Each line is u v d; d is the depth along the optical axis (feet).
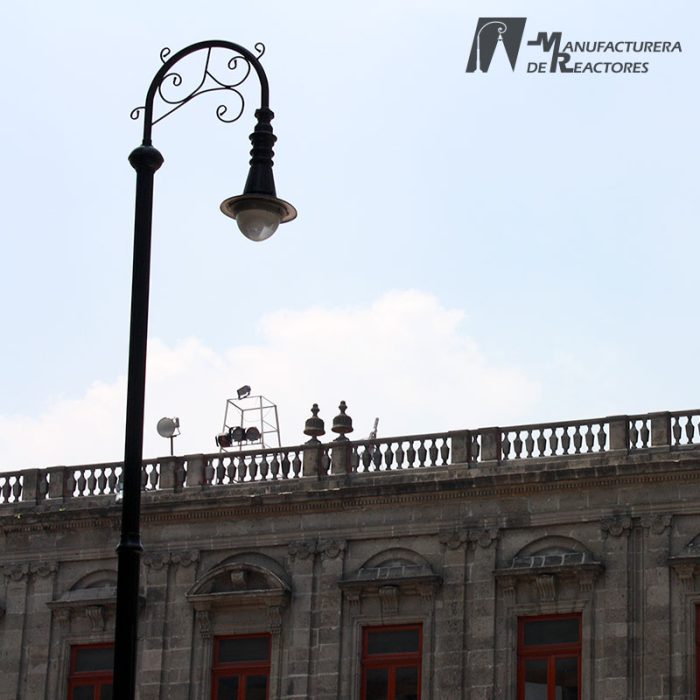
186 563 182.39
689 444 167.84
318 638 175.32
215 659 179.42
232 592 178.50
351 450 180.96
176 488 185.47
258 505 180.65
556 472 169.58
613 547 167.02
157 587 183.11
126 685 80.18
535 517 170.81
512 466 172.96
